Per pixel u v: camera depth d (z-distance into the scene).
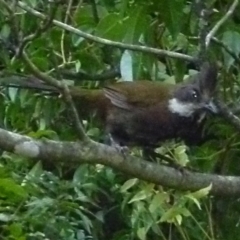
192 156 11.12
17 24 8.80
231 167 11.30
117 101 10.47
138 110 10.38
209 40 9.42
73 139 10.98
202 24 9.26
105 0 10.69
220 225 11.52
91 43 10.90
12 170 10.15
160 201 9.52
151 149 10.66
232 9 9.53
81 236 10.71
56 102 10.83
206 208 11.07
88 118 10.84
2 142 8.56
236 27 10.08
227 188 9.84
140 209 10.04
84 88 10.95
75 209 10.42
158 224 10.83
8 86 9.84
